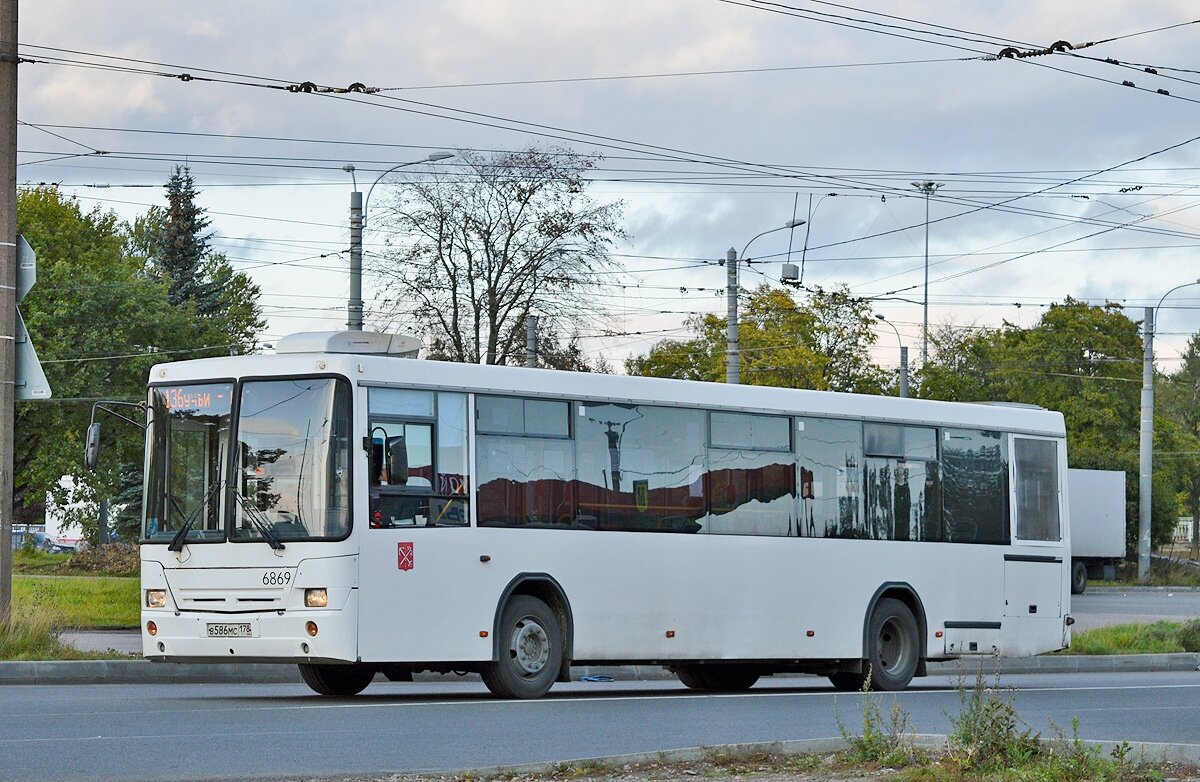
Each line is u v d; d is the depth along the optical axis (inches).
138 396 2449.6
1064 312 3262.8
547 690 686.5
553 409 703.7
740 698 713.0
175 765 421.1
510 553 678.5
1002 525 874.1
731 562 758.5
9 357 807.1
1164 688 817.5
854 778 407.2
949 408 860.6
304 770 419.2
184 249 3363.7
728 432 766.5
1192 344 5088.6
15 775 395.5
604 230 2113.7
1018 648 874.8
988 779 395.2
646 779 412.5
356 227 1272.1
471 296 2078.0
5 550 800.3
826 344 2807.6
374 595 633.0
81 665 763.4
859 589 808.3
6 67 813.9
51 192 2800.2
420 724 544.4
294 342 678.5
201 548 648.4
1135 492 2576.3
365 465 636.7
